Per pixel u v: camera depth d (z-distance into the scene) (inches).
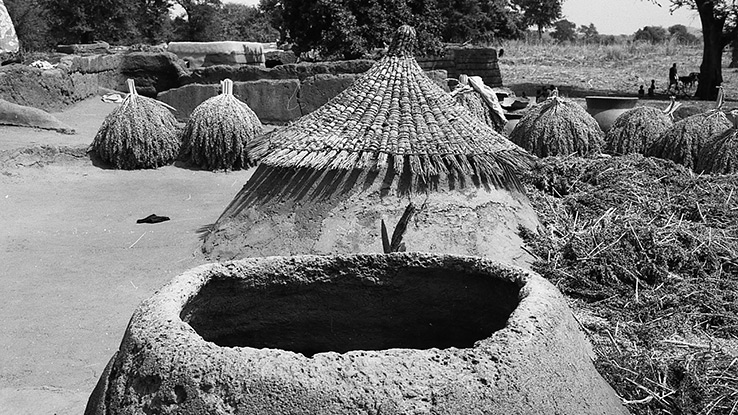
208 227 282.2
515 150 232.1
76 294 213.6
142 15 1549.0
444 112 233.3
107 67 607.8
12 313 199.3
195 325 98.4
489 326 104.2
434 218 206.7
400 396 70.4
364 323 110.3
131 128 390.9
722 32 1028.5
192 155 405.1
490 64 899.4
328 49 616.4
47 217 301.3
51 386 159.5
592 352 144.5
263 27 1967.3
